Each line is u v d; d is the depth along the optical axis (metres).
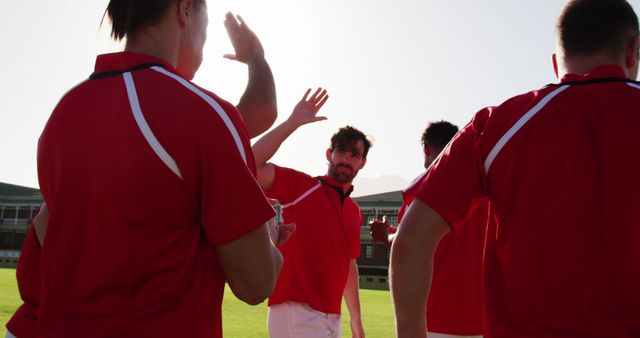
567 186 1.69
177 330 1.56
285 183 4.80
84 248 1.62
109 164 1.60
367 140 5.07
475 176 1.80
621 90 1.77
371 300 24.36
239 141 1.64
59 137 1.73
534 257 1.69
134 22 1.81
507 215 1.76
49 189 1.73
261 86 2.33
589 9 1.90
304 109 3.45
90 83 1.76
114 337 1.53
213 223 1.59
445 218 1.77
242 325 12.70
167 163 1.57
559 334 1.64
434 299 4.09
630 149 1.68
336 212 4.91
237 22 2.46
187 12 1.86
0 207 70.88
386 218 4.55
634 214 1.65
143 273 1.56
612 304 1.63
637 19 1.93
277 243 2.12
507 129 1.78
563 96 1.78
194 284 1.62
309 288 4.73
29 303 1.85
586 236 1.66
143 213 1.56
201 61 1.98
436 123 4.80
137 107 1.62
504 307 1.75
